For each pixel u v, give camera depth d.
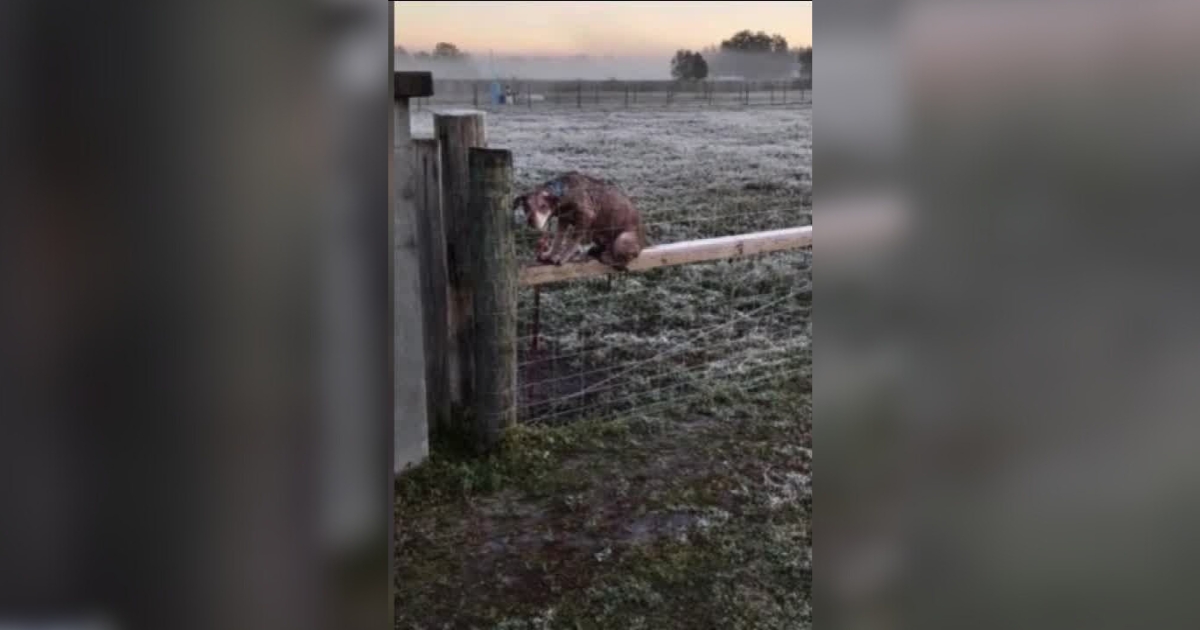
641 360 3.24
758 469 2.92
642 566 2.55
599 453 3.03
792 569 2.53
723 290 3.34
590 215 3.13
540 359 3.12
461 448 2.99
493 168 2.89
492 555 2.59
